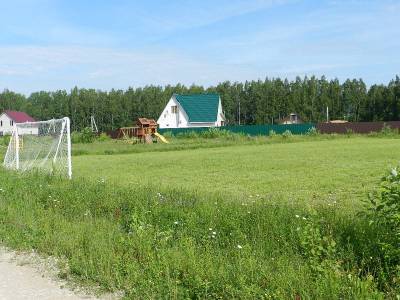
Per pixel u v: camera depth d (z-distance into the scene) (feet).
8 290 19.45
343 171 64.85
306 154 101.19
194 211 29.40
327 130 232.32
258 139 178.09
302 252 21.38
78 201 35.35
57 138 61.62
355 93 395.75
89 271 20.67
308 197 42.93
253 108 415.85
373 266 19.03
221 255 21.57
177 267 19.67
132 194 36.35
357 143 140.67
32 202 36.78
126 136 217.15
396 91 348.38
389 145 124.16
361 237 21.38
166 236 24.71
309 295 16.21
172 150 142.82
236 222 26.27
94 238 25.12
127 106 418.10
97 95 435.94
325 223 24.00
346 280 17.19
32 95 478.59
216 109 291.79
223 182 57.72
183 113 284.20
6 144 185.47
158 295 17.71
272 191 48.29
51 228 28.43
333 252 20.06
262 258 20.92
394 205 19.79
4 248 25.99
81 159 111.55
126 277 19.74
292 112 393.50
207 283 17.78
